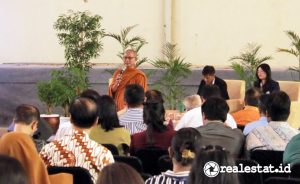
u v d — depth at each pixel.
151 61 10.79
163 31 10.78
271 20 10.52
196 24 10.73
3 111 10.45
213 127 4.00
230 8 10.62
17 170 1.56
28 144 2.85
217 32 10.68
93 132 4.25
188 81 10.10
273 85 7.66
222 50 10.70
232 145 3.94
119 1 10.84
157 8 10.80
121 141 4.24
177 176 2.64
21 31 11.11
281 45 10.52
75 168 3.12
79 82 7.96
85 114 3.38
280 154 3.79
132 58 7.06
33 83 10.34
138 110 4.81
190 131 2.73
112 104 4.25
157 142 4.30
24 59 11.17
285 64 10.54
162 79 9.73
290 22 10.47
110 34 10.10
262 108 4.49
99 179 1.87
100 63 10.89
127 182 1.84
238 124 5.38
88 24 8.53
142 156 4.10
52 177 2.99
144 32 10.83
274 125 4.10
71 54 8.55
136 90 4.82
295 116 7.32
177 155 2.66
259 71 7.74
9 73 10.38
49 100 7.19
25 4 11.03
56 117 5.71
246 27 10.61
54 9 10.98
